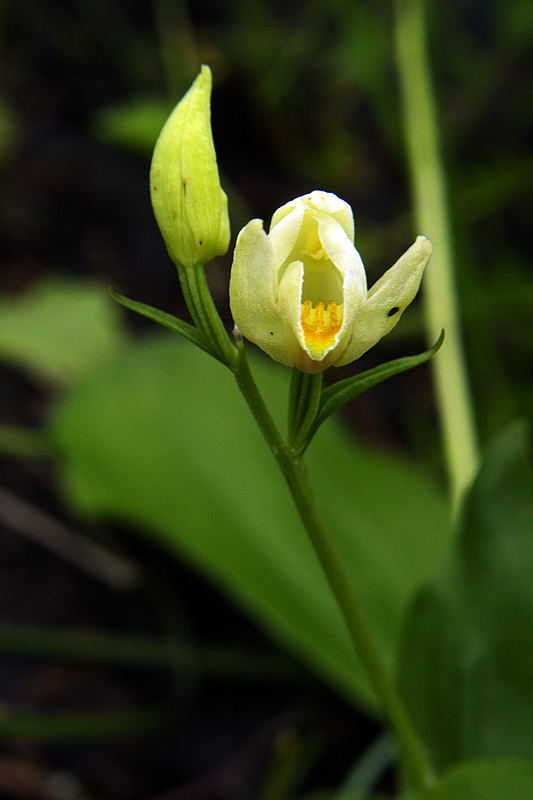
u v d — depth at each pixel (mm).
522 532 271
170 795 306
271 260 225
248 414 345
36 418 431
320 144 615
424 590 276
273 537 311
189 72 625
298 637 295
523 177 543
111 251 513
